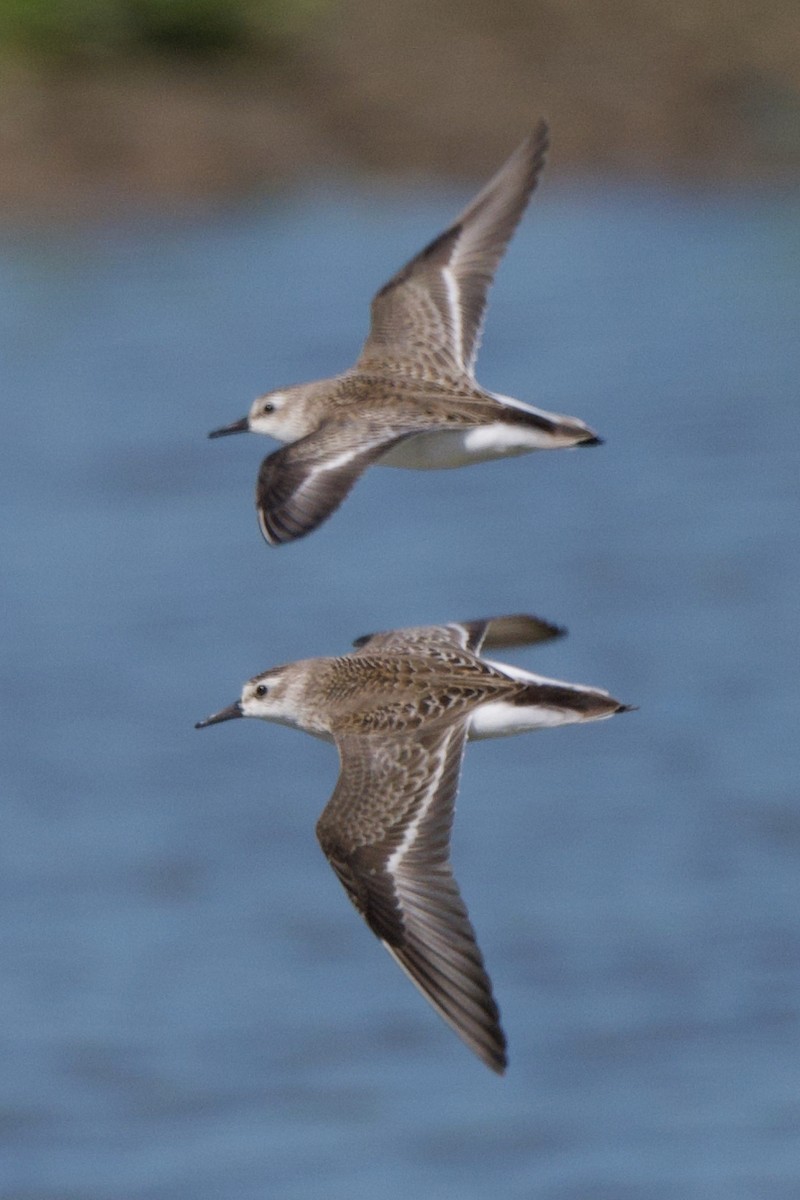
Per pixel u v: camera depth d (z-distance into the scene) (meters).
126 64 30.89
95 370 24.81
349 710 8.90
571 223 30.09
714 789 17.41
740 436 24.03
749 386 25.12
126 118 29.95
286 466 9.39
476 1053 7.69
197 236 28.27
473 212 11.59
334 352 24.64
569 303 27.50
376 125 30.86
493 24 32.88
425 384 10.64
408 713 8.73
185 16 30.77
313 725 9.15
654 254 28.67
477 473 24.00
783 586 20.77
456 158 30.39
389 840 8.20
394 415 10.18
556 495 23.19
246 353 24.78
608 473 23.50
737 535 21.89
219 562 21.20
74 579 20.83
